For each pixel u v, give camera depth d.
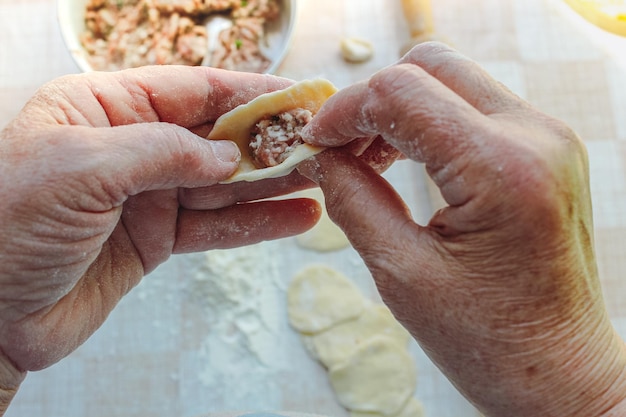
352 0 0.63
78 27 0.60
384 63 0.62
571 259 0.32
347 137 0.37
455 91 0.35
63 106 0.39
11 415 0.57
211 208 0.46
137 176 0.36
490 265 0.33
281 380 0.57
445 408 0.57
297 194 0.60
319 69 0.62
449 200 0.33
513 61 0.62
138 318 0.58
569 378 0.33
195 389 0.57
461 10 0.63
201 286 0.58
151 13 0.60
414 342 0.58
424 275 0.34
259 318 0.58
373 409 0.56
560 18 0.63
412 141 0.33
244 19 0.60
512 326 0.33
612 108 0.61
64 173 0.35
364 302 0.59
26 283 0.36
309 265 0.60
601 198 0.60
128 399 0.57
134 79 0.42
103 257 0.43
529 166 0.31
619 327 0.57
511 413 0.35
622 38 0.62
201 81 0.43
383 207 0.36
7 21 0.63
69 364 0.58
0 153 0.35
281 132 0.41
